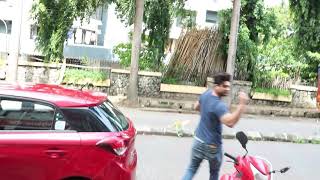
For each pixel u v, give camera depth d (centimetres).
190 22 2288
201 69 2267
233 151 1259
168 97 2208
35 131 616
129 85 2033
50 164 609
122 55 2341
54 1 2170
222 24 2266
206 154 714
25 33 3366
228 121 675
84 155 613
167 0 2250
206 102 712
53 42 2181
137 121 1605
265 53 2377
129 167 637
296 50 2517
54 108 626
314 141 1513
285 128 1731
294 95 2314
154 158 1106
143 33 2288
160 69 2273
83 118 627
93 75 2181
